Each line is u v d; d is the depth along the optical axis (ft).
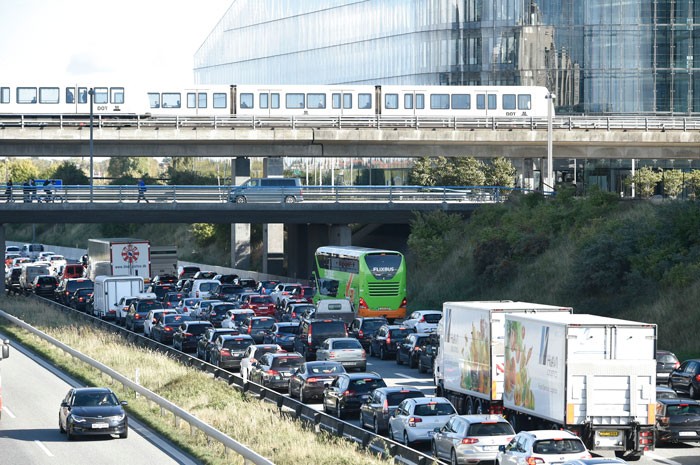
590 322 201.16
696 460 209.97
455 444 192.13
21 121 592.19
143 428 237.45
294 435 217.97
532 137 639.76
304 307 452.76
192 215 548.31
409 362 352.28
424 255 550.77
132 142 617.62
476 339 239.71
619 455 207.92
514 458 174.81
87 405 226.99
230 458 195.93
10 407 266.98
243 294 491.31
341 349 327.06
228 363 344.28
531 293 447.01
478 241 509.76
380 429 232.53
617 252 408.05
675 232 407.03
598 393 200.34
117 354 348.18
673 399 228.02
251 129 614.34
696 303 361.30
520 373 217.15
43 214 542.98
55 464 196.44
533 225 502.38
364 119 624.59
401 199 625.41
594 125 645.10
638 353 201.05
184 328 394.93
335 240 575.38
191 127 609.01
